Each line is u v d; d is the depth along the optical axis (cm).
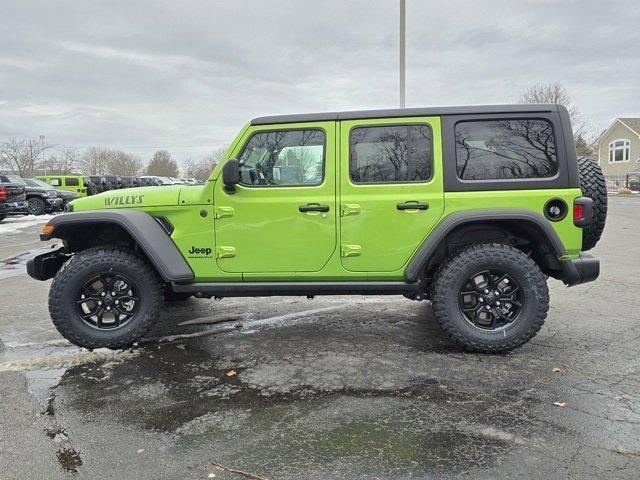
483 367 369
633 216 1642
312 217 398
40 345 438
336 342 434
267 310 545
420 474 237
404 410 302
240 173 405
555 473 236
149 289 416
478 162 392
